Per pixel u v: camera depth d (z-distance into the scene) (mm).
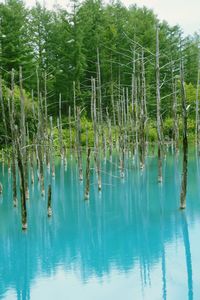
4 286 13219
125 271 13812
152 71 57938
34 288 12961
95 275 13664
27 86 57625
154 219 19891
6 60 56969
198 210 20906
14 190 23531
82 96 59625
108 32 64938
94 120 26969
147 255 15180
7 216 21859
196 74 65125
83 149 47969
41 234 18562
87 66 62281
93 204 23797
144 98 33312
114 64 62844
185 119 20125
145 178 30531
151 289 12336
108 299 11867
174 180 29047
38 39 65625
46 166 35438
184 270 13641
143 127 32875
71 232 18656
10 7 62969
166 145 47719
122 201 24016
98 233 18266
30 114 38031
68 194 26906
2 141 35875
